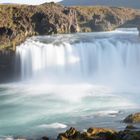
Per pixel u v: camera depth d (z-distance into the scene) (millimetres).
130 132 46594
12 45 103000
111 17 180750
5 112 66625
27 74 99188
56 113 64625
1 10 123125
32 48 99188
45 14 130250
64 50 100562
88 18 164125
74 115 62594
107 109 65875
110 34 137000
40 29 127625
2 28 108875
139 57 100875
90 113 63375
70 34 134375
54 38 116438
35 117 62531
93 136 47094
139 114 56094
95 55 101938
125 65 101812
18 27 117312
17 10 125812
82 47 102000
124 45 102750
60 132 53031
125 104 69688
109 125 55000
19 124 58438
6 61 99562
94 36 124938
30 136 51719
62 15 138125
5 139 50438
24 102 74125
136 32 150875
